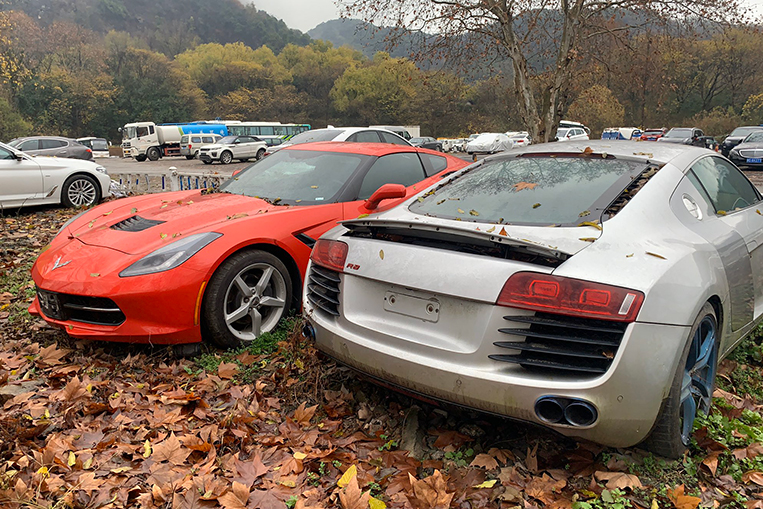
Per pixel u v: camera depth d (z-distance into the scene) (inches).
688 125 2379.4
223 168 1084.5
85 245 140.9
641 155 115.7
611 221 91.9
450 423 103.3
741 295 108.7
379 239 101.3
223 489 81.8
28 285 190.2
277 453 94.0
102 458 91.8
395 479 86.2
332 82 4517.7
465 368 83.4
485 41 426.0
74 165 380.2
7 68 1364.4
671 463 89.3
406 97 3607.3
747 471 88.5
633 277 79.4
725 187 125.8
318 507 79.0
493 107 2374.5
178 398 112.0
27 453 92.4
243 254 137.3
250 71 4279.0
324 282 107.4
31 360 130.4
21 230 291.6
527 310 79.4
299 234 149.3
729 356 134.0
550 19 416.5
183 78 3523.6
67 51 3302.2
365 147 190.2
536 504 81.4
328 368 124.0
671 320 79.2
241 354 133.8
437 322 87.9
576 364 78.3
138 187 540.7
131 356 134.8
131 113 3203.7
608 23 439.8
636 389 77.0
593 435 79.9
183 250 130.2
